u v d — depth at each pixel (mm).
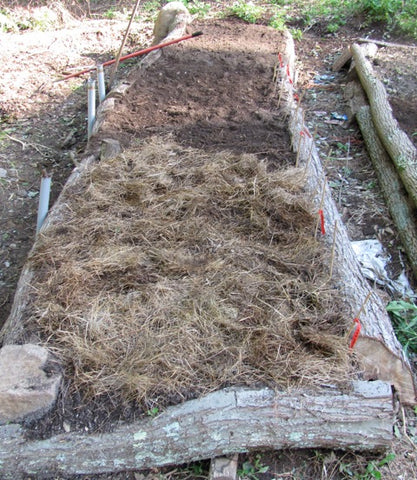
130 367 2523
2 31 7648
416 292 3711
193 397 2445
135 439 2363
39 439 2361
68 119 5719
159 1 9188
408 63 6562
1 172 4844
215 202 3619
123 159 4031
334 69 6781
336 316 2820
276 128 4574
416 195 4082
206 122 4645
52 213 3559
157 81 5398
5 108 5797
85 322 2736
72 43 7324
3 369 2473
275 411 2408
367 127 5273
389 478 2568
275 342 2654
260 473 2525
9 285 3773
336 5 8305
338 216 3676
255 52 6012
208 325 2717
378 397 2445
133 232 3346
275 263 3154
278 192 3668
